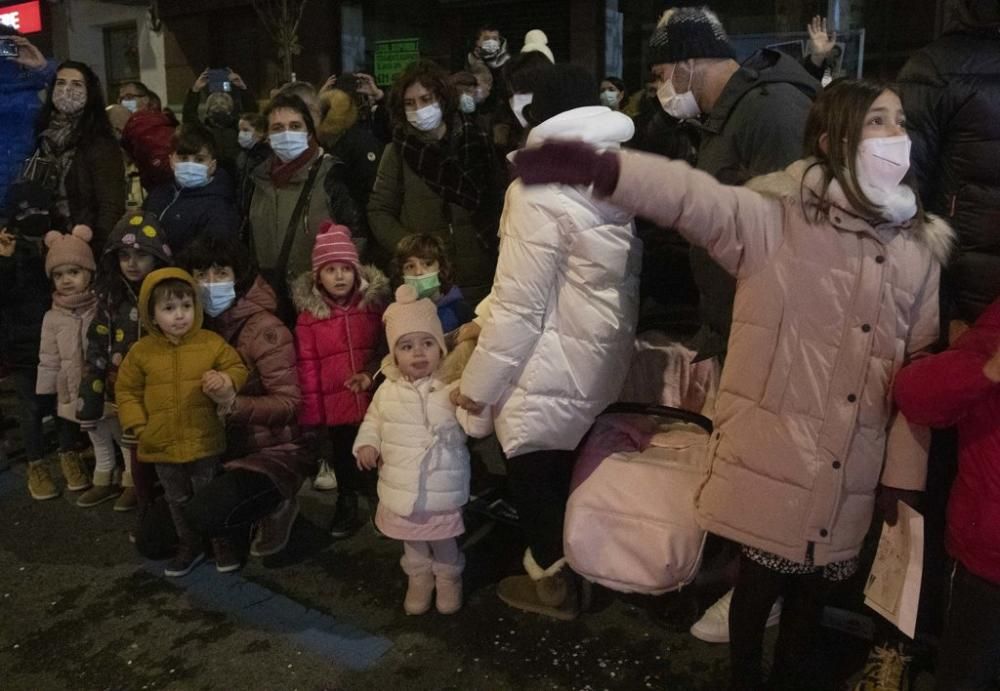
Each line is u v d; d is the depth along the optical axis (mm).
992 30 2277
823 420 1948
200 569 3305
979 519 1875
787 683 2416
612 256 2402
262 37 9664
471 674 2613
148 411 3137
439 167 3576
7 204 4086
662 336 2889
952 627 1984
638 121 4078
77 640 2867
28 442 3975
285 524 3340
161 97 10578
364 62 9617
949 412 1841
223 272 3240
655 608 2865
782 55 2506
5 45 4758
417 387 2807
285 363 3246
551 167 1791
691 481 2402
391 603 3023
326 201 3773
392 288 3412
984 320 1854
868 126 1889
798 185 1968
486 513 3598
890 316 1935
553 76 2457
